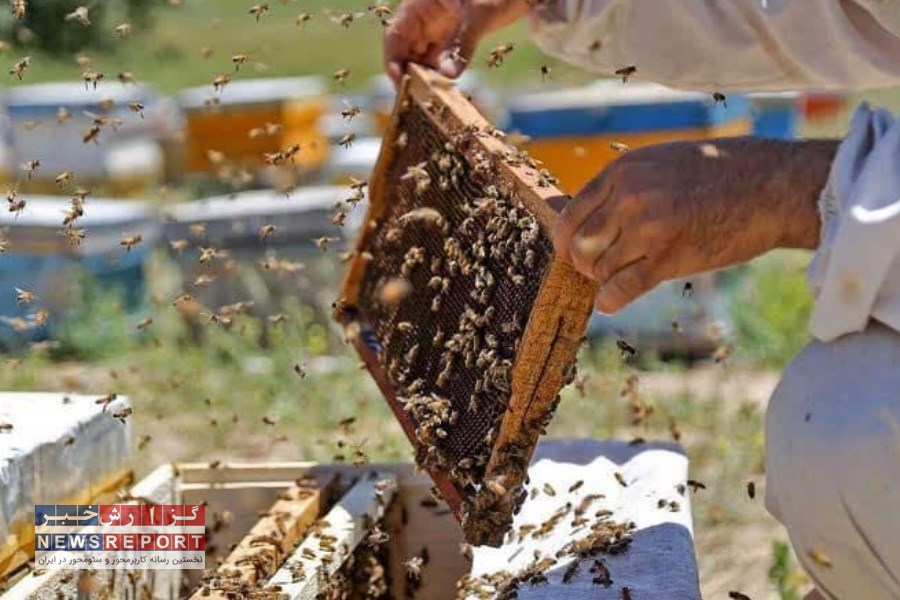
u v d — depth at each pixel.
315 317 14.10
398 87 5.64
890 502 3.46
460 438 4.57
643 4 4.61
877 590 3.62
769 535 9.29
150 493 5.66
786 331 14.10
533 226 4.23
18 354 13.70
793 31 4.21
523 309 4.25
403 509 5.87
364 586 5.48
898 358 3.51
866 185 3.43
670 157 3.61
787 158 3.59
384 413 11.61
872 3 3.86
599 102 13.84
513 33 32.50
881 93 19.00
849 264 3.45
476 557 5.01
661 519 5.01
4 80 21.47
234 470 5.95
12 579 4.78
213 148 18.98
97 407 5.46
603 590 4.39
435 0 5.54
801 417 3.64
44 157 18.55
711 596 8.25
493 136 4.68
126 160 18.92
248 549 4.86
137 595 5.34
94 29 17.17
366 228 5.55
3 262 14.08
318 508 5.57
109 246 14.35
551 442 6.18
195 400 11.79
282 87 20.84
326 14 5.91
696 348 13.62
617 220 3.59
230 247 14.01
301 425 11.22
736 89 4.64
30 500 4.88
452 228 4.86
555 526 5.07
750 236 3.60
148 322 6.54
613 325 13.66
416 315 5.04
